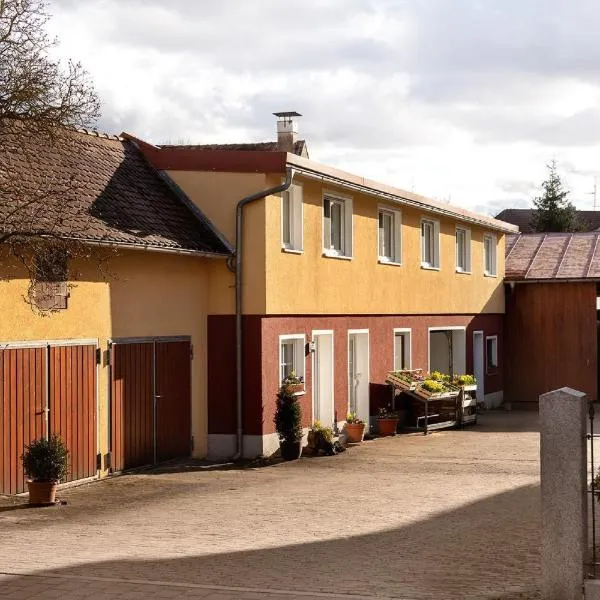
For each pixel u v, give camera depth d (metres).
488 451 21.80
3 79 12.77
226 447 20.28
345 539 11.77
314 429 21.28
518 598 8.45
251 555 10.68
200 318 20.16
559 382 35.53
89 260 16.77
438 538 11.75
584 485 8.21
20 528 12.64
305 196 21.88
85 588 8.67
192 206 20.47
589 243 37.84
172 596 8.39
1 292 14.89
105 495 15.62
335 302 23.27
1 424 14.92
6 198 13.98
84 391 16.73
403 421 26.61
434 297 29.38
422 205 27.41
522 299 36.03
